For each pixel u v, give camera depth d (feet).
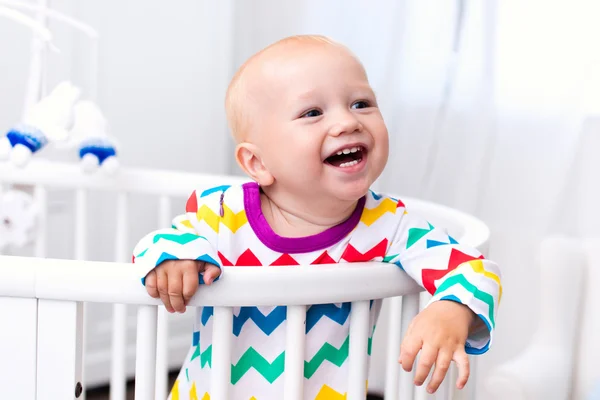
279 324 2.59
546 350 4.13
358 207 2.75
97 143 4.24
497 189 4.85
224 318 2.28
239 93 2.77
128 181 4.49
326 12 5.89
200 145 6.47
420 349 2.30
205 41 6.41
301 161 2.55
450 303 2.39
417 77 5.28
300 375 2.34
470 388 3.37
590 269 4.21
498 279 2.52
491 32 4.86
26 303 2.25
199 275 2.26
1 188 4.48
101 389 5.98
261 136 2.68
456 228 3.47
